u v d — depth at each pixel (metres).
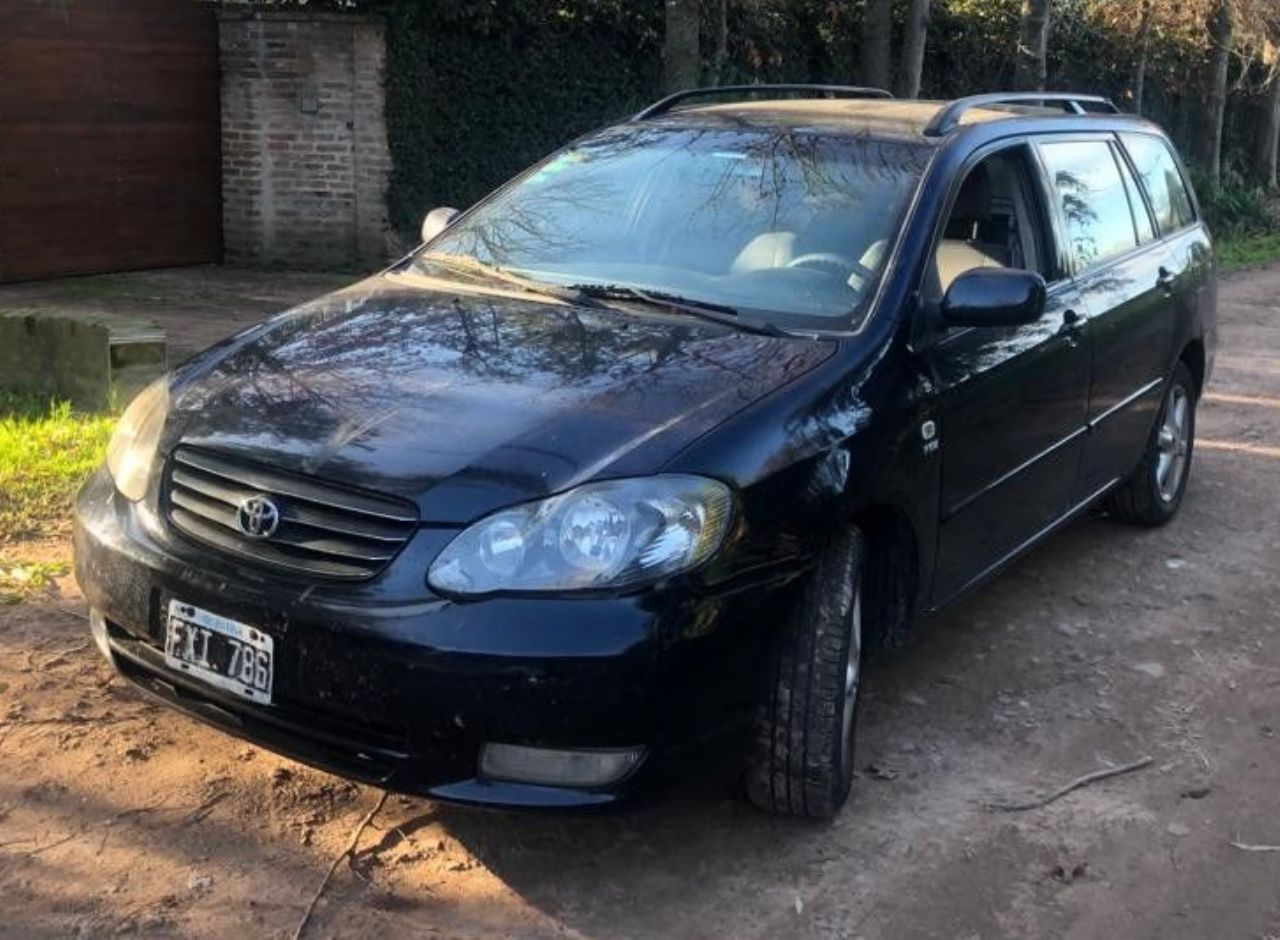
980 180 4.59
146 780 3.67
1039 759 4.13
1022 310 3.94
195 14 12.84
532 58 13.88
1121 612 5.38
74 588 4.88
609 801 3.08
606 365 3.57
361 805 3.62
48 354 7.72
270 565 3.18
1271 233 23.42
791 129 4.74
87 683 4.18
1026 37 16.09
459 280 4.38
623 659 3.00
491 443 3.19
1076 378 4.92
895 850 3.57
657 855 3.49
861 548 3.63
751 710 3.32
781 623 3.35
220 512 3.31
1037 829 3.72
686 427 3.28
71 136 12.16
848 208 4.27
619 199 4.62
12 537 5.34
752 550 3.24
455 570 3.02
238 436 3.36
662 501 3.11
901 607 3.99
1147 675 4.79
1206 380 6.78
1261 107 27.81
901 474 3.73
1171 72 25.05
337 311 4.11
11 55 11.63
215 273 13.02
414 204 13.40
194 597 3.24
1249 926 3.35
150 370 7.58
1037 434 4.65
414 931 3.13
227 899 3.20
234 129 13.16
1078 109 5.89
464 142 13.65
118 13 12.30
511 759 3.05
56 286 11.95
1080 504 5.32
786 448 3.36
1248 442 8.36
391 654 2.99
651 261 4.32
